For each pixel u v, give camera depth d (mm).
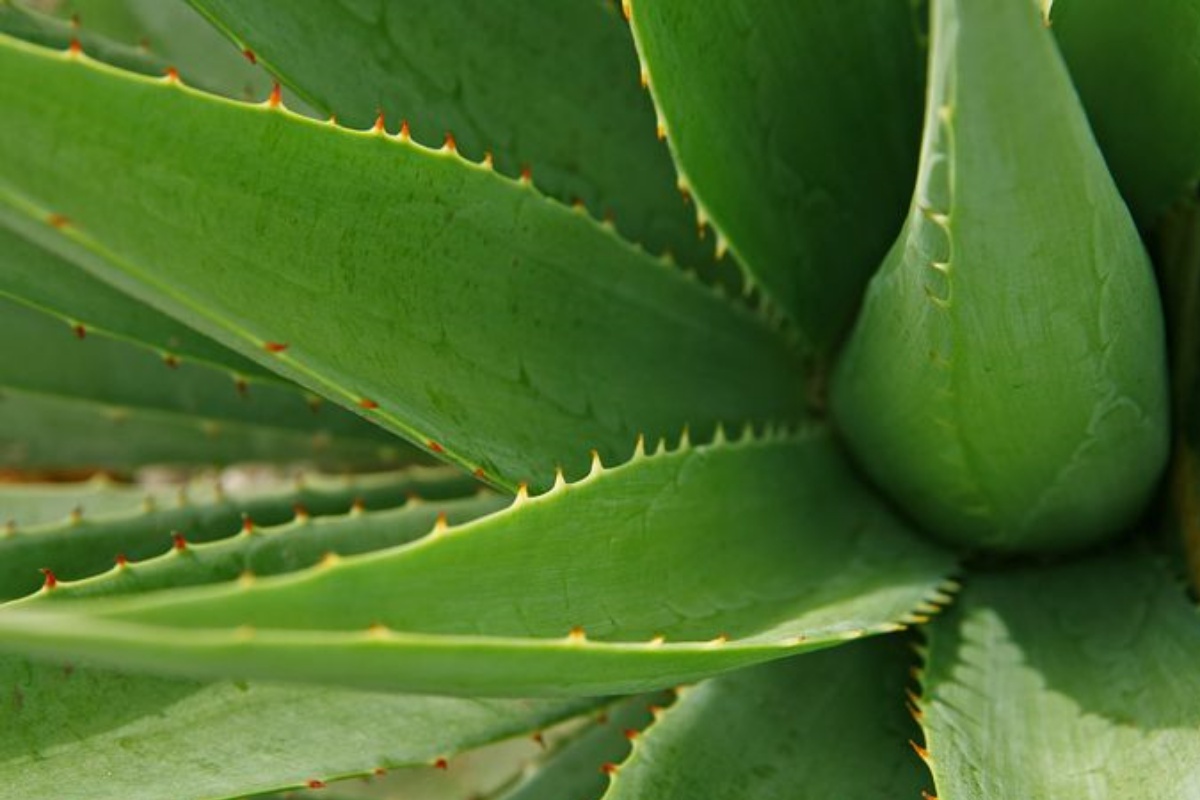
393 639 794
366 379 910
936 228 912
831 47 1008
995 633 975
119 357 1085
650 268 1014
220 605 786
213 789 932
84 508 1068
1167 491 1005
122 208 859
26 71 839
